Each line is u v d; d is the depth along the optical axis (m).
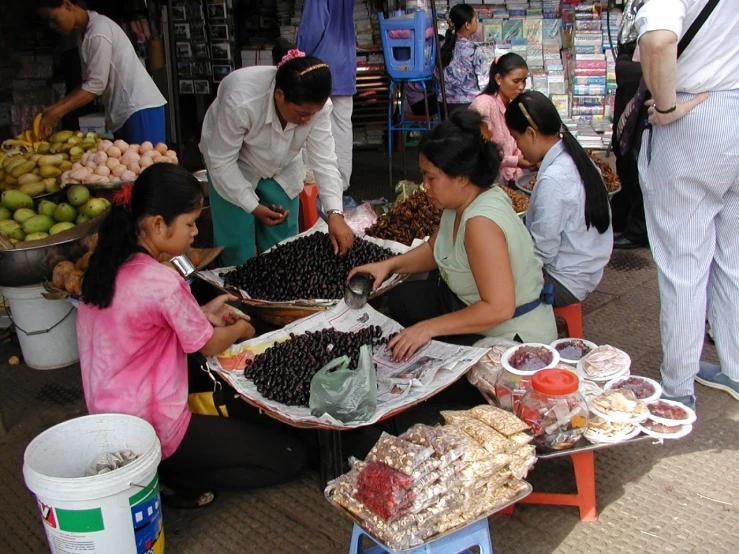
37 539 2.48
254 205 3.44
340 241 3.41
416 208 4.05
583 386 2.39
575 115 7.87
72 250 3.27
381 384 2.47
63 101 4.47
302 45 5.19
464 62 6.19
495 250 2.49
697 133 2.70
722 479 2.66
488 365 2.52
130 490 2.04
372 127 7.89
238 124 3.23
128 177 3.88
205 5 7.03
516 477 2.01
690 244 2.85
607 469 2.73
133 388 2.32
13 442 3.02
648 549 2.33
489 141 2.53
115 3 6.34
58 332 3.53
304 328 2.88
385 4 7.34
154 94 4.72
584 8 7.64
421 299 3.14
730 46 2.61
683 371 2.98
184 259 2.91
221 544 2.43
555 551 2.34
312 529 2.48
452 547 1.94
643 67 2.66
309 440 2.75
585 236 3.10
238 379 2.52
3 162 3.98
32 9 5.80
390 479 1.85
